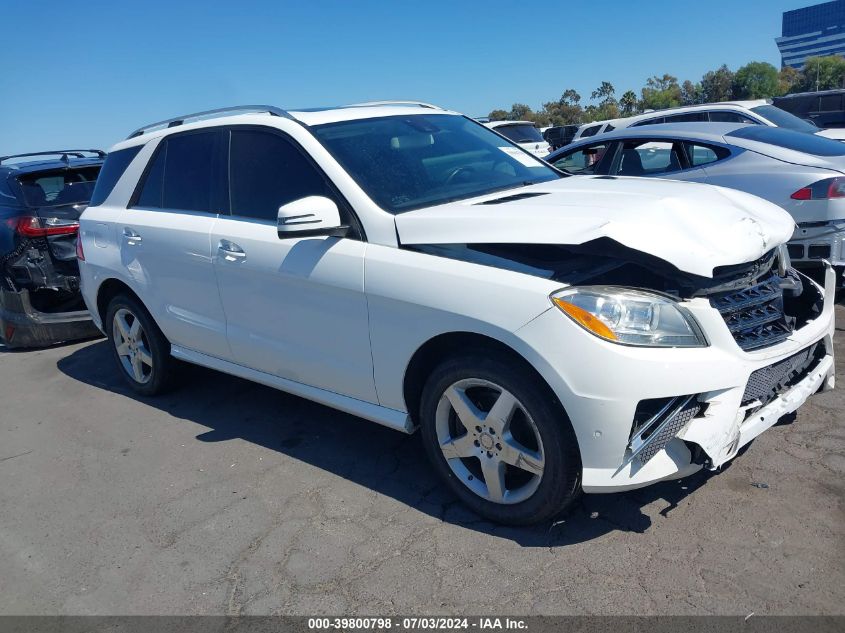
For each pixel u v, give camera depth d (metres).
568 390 2.69
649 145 7.07
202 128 4.38
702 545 2.89
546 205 3.19
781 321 3.18
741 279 2.98
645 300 2.71
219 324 4.21
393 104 4.54
